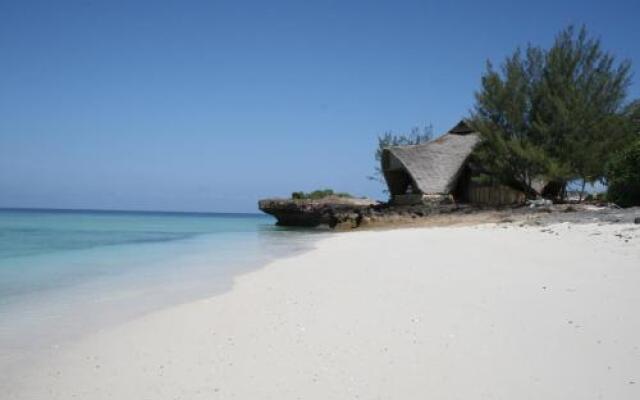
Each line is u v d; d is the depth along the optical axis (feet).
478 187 125.29
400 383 16.57
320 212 143.02
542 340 19.67
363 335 21.61
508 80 108.27
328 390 16.34
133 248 72.13
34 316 27.63
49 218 250.37
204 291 34.45
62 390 17.40
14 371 19.21
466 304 25.68
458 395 15.51
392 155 135.95
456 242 56.29
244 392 16.52
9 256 60.34
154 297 32.63
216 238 97.50
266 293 32.12
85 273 44.50
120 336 23.44
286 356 19.66
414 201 125.49
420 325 22.52
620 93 104.12
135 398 16.49
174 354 20.59
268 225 180.04
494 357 18.26
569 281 29.45
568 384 15.88
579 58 106.42
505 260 39.45
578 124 101.14
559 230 55.26
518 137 107.14
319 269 41.93
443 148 128.57
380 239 71.36
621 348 18.45
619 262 34.17
